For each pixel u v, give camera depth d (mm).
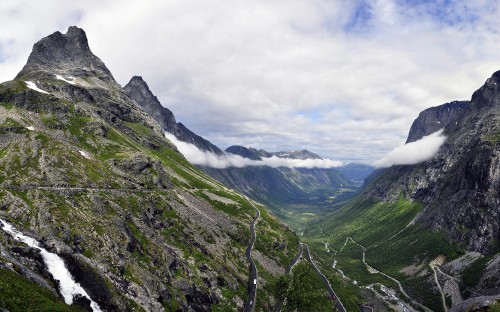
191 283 133500
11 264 76125
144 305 101312
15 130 198000
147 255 128500
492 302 136250
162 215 180250
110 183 172250
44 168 153250
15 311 60344
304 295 149625
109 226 126000
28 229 102562
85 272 95188
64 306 74375
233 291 153750
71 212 122750
